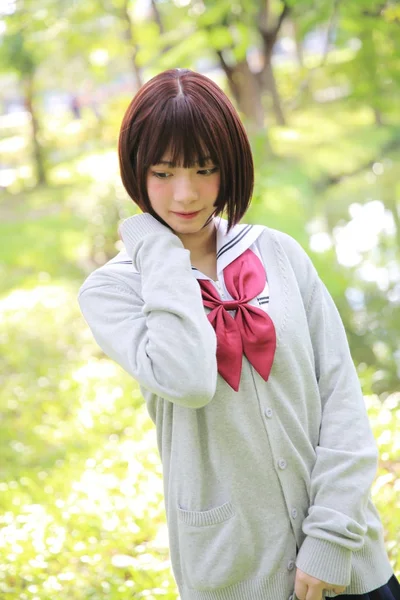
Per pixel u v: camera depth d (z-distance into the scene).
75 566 3.34
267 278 1.80
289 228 8.02
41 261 11.20
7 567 3.36
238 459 1.69
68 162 20.12
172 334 1.60
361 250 9.06
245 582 1.73
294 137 14.09
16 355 6.89
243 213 1.77
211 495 1.71
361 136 14.88
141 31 8.12
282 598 1.72
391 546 2.98
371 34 6.25
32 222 14.16
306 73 9.34
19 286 9.89
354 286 7.70
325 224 10.45
